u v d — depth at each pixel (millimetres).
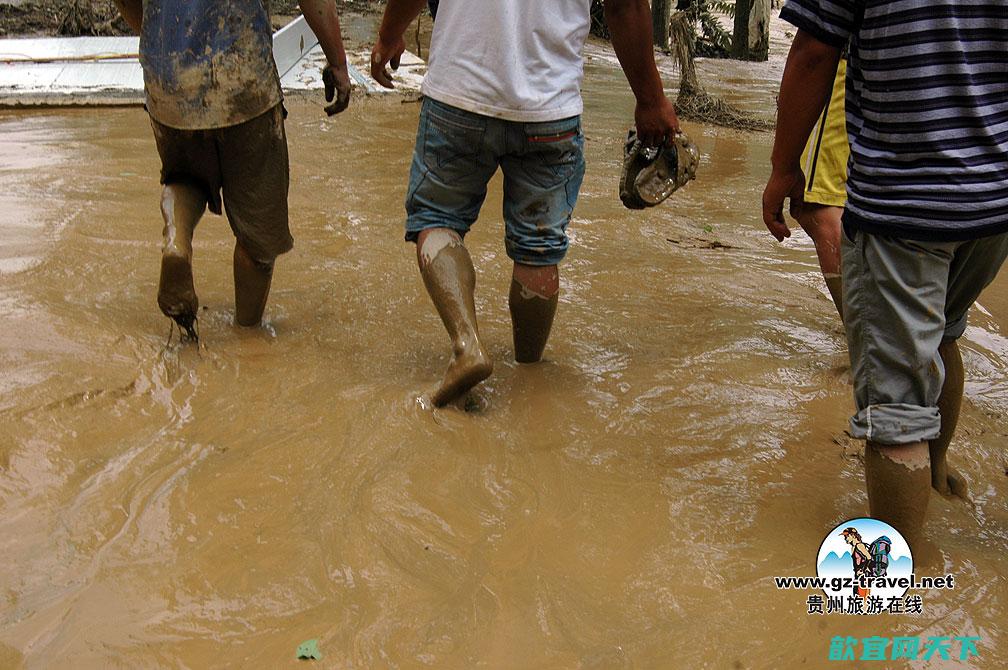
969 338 5375
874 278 3109
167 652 2723
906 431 3125
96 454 3619
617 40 4133
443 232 4242
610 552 3256
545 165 4203
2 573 2979
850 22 3021
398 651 2766
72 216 6141
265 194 4492
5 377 3955
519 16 3957
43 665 2652
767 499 3627
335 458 3678
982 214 2938
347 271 5691
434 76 4129
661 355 4863
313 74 12039
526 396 4312
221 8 4203
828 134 4531
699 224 7281
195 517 3299
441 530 3309
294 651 2744
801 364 4859
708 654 2811
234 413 3979
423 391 4184
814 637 2891
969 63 2887
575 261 6188
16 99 9664
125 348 4336
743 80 14883
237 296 4727
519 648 2803
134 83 10539
